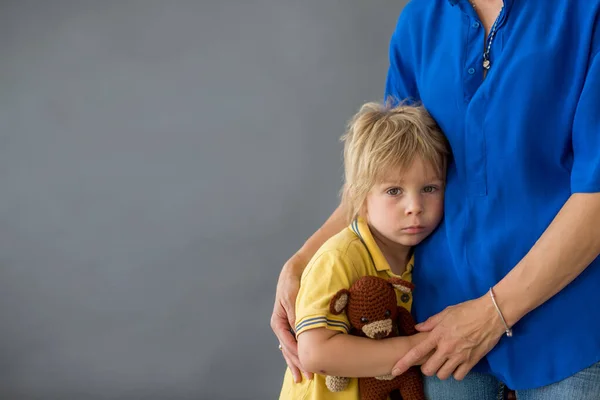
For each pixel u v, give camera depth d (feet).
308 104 9.11
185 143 9.21
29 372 9.50
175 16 9.07
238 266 9.34
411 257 4.75
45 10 9.11
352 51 9.02
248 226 9.29
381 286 4.19
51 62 9.16
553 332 4.09
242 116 9.16
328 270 4.37
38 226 9.35
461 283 4.39
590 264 4.06
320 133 9.13
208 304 9.38
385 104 4.87
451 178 4.49
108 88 9.16
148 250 9.34
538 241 4.00
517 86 4.09
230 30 9.07
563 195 4.10
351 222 4.73
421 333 4.25
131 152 9.23
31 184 9.30
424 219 4.46
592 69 3.92
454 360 4.15
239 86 9.13
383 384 4.38
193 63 9.12
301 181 9.20
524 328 4.16
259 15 9.04
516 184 4.17
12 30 9.14
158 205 9.29
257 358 9.41
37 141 9.25
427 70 4.63
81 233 9.34
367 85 9.04
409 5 4.88
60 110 9.21
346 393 4.46
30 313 9.44
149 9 9.07
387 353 4.18
